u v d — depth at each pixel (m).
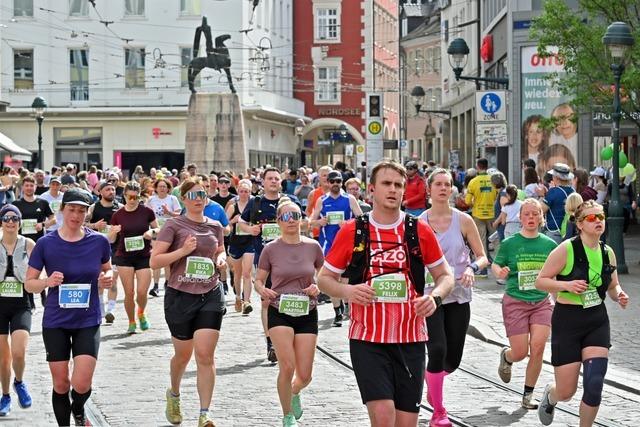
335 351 23.92
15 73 100.12
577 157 55.72
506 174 62.97
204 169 77.00
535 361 17.70
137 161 98.44
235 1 99.12
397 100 141.62
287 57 116.62
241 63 99.25
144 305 27.28
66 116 97.88
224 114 77.00
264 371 21.56
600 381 14.59
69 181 46.84
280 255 17.09
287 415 16.44
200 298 16.39
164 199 36.22
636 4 41.25
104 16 99.94
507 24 62.78
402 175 12.03
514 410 17.72
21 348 17.72
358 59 119.88
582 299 14.88
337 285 11.83
